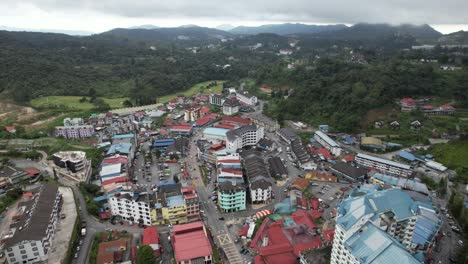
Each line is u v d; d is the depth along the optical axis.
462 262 129.62
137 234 151.00
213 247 140.88
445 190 184.50
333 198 180.38
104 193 184.00
